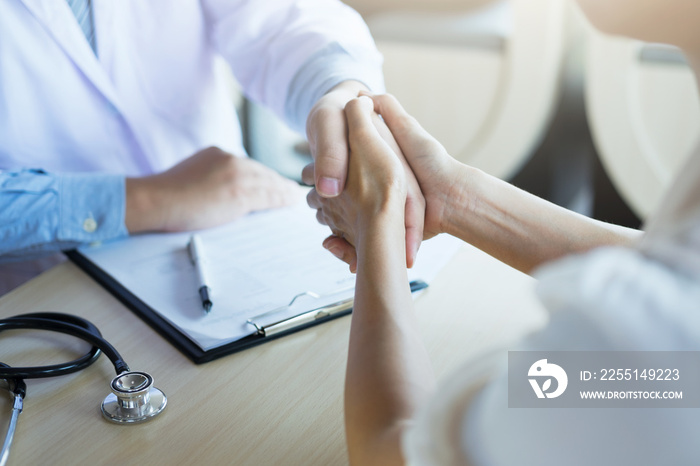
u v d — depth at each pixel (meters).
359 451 0.41
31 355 0.62
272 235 0.87
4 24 0.99
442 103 2.20
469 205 0.75
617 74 1.93
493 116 2.16
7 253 0.88
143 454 0.50
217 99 1.26
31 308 0.71
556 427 0.31
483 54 2.10
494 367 0.34
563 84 2.08
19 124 1.05
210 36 1.21
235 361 0.62
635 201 2.05
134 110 1.13
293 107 1.05
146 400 0.55
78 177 0.90
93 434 0.52
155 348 0.64
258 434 0.52
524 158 2.23
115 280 0.76
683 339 0.29
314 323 0.68
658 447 0.29
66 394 0.57
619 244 0.69
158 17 1.12
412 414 0.40
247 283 0.74
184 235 0.89
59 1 1.00
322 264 0.78
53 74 1.04
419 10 2.13
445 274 0.78
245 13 1.11
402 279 0.53
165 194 0.89
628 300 0.30
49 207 0.86
